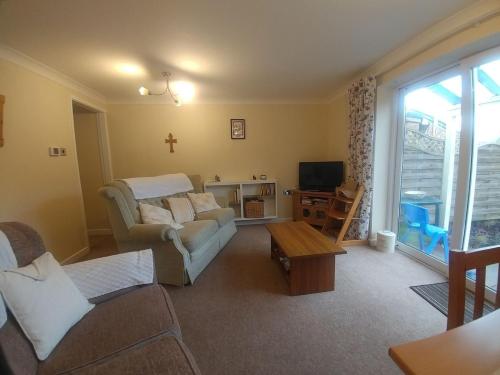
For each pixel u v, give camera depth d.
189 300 1.93
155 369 0.80
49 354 0.90
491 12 1.54
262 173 4.22
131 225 2.21
